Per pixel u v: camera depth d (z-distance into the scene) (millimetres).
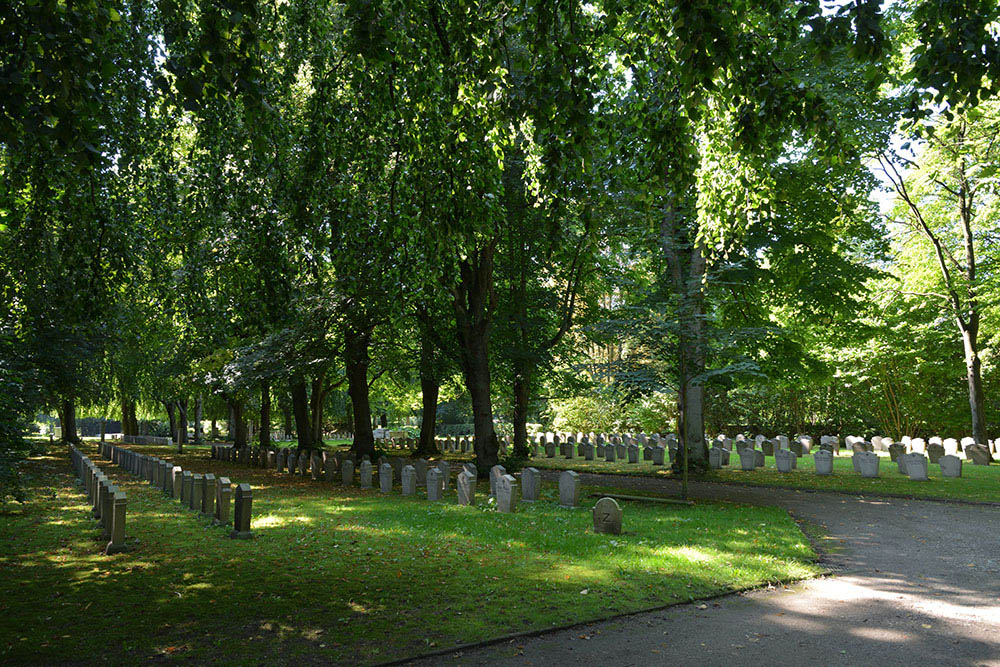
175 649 6113
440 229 9641
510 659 6098
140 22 9438
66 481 20484
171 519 12953
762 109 8078
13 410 13250
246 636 6480
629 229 20875
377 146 10617
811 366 23844
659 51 9328
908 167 26094
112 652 6023
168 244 12031
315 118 10469
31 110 5898
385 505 15195
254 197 10641
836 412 39438
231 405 36031
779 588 8680
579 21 8477
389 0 8914
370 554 10055
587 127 7672
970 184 26547
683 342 16188
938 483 19734
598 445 31438
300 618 7031
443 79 8953
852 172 19062
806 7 6500
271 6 10234
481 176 9500
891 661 6141
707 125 13289
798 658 6203
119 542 10078
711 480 21047
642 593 8117
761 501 16562
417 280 11180
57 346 20078
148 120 10352
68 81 5805
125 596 7746
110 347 22781
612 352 29922
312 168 10516
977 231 29641
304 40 10445
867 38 6309
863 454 21547
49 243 11375
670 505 15609
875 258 23859
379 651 6160
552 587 8297
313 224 11086
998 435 35719
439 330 23109
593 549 10359
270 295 11031
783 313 27922
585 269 24484
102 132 8586
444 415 50094
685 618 7352
